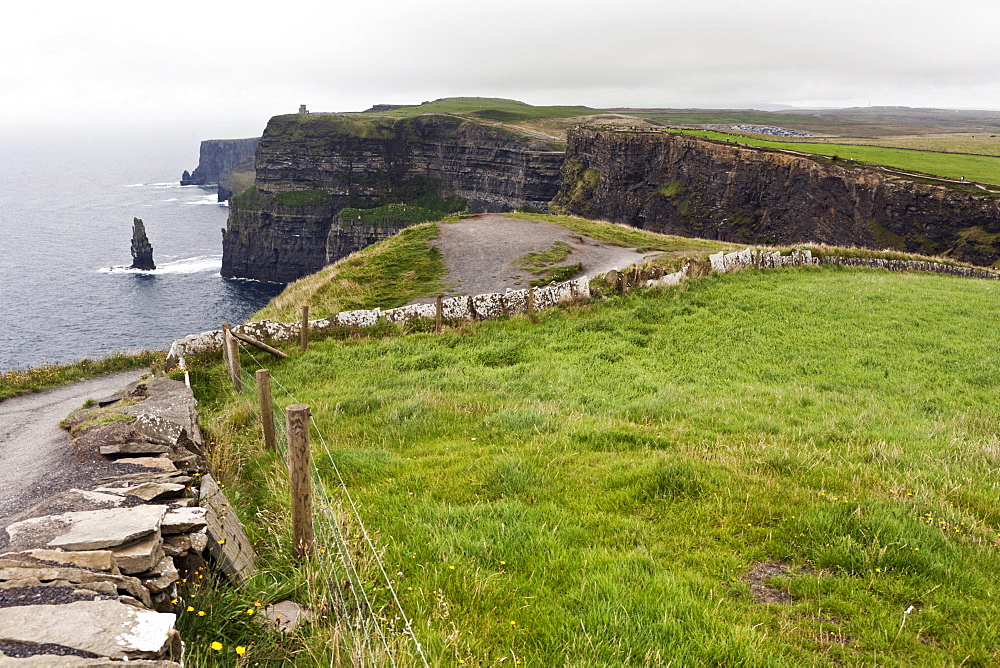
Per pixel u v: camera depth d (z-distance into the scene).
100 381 18.88
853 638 5.40
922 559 6.38
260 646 4.79
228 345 16.02
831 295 25.20
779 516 7.52
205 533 5.67
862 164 88.44
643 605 5.53
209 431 11.04
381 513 7.73
